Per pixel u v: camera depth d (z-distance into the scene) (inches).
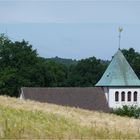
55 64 6033.5
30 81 5620.1
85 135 1320.1
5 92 5511.8
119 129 1427.2
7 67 5703.7
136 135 1354.6
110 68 4658.0
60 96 4485.7
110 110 4488.2
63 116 1529.3
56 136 1283.2
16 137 1236.5
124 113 4099.4
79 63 6978.4
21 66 5792.3
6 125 1301.7
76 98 4505.4
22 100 1787.6
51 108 1660.9
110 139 1280.8
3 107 1504.7
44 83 5674.2
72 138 1266.0
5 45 5880.9
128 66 4667.8
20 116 1439.5
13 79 5551.2
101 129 1400.1
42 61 5979.3
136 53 6860.2
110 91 4562.0
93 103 4512.8
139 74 6658.5
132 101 4594.0
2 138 1219.9
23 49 5925.2
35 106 1633.9
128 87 4596.5
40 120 1437.0
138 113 4106.8
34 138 1243.2
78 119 1525.6
